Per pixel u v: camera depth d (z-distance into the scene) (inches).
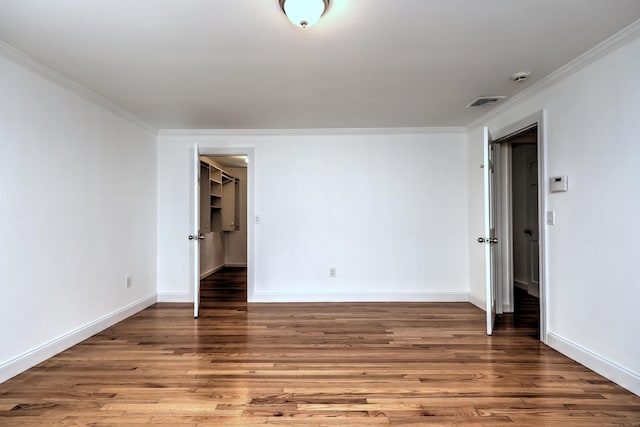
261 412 75.5
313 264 175.2
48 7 71.5
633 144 82.7
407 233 174.6
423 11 74.0
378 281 174.7
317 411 76.0
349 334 125.8
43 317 102.1
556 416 73.8
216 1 69.9
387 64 100.3
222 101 131.9
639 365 81.3
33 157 98.8
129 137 149.5
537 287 184.2
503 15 76.0
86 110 121.6
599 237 92.2
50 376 91.9
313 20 70.9
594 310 94.0
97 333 126.6
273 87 118.0
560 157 106.6
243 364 100.0
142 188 160.4
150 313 153.9
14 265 92.6
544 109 113.7
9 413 74.7
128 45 88.5
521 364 99.3
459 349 111.0
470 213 171.3
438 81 113.1
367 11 73.7
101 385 87.1
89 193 123.1
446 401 79.9
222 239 298.0
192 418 73.2
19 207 94.2
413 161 174.9
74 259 115.3
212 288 210.1
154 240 171.9
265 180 175.6
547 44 89.0
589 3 71.6
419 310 157.8
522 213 198.5
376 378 91.2
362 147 175.3
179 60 97.3
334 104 136.1
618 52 86.1
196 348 112.3
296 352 108.9
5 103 90.0
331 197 175.2
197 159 153.9
